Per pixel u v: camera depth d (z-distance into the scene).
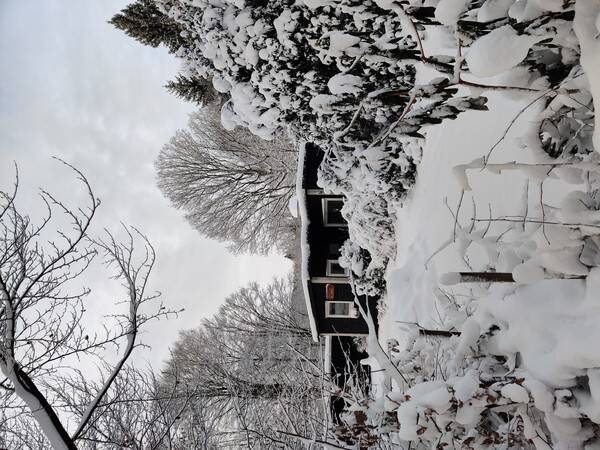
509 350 3.23
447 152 6.58
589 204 2.70
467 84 2.65
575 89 2.66
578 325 2.76
